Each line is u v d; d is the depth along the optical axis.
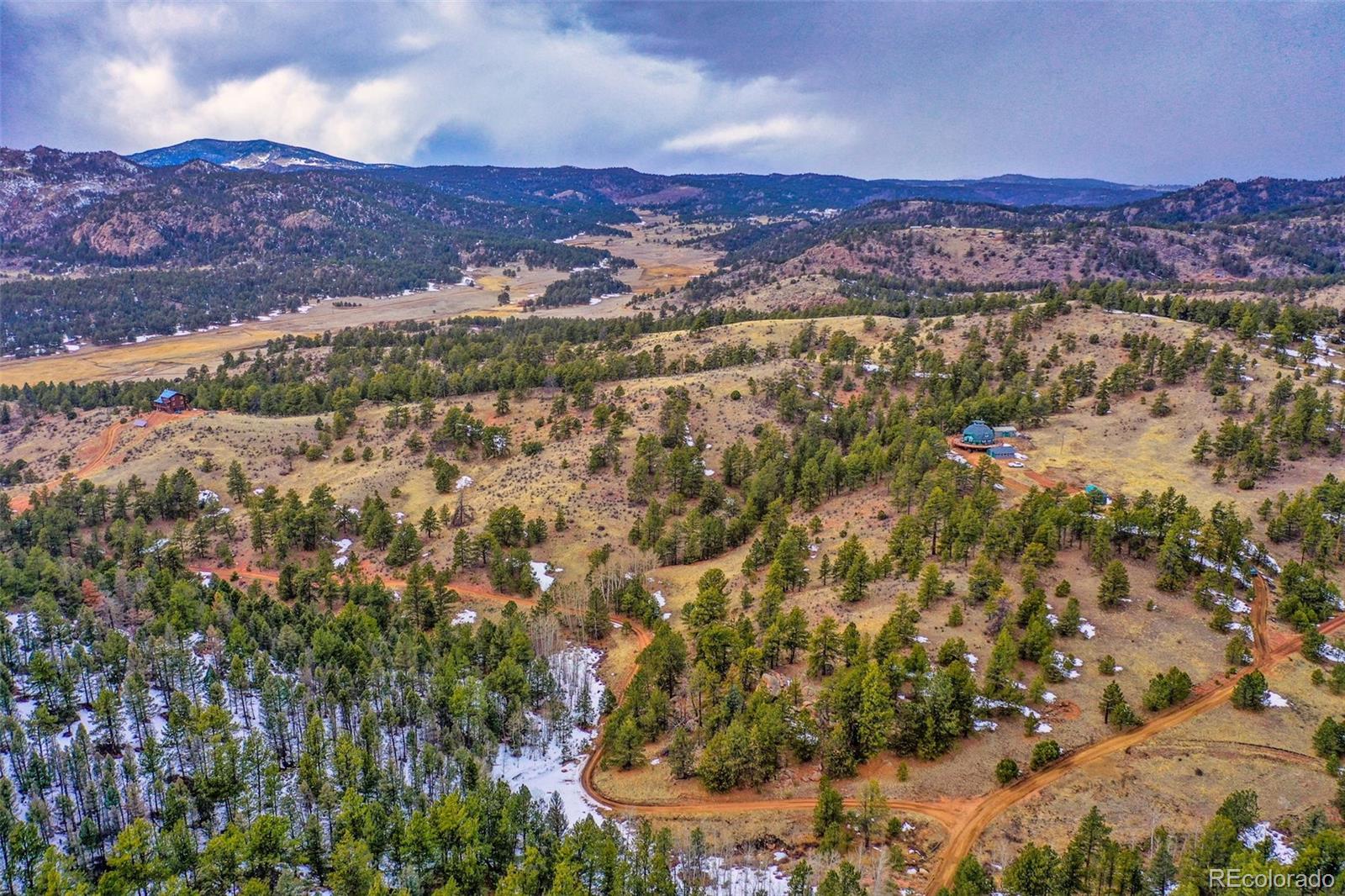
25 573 137.00
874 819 83.19
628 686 115.69
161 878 73.25
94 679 110.06
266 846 76.56
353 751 88.81
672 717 106.62
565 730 107.00
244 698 105.69
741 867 82.00
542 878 76.38
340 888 73.44
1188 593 118.19
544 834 81.38
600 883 75.62
